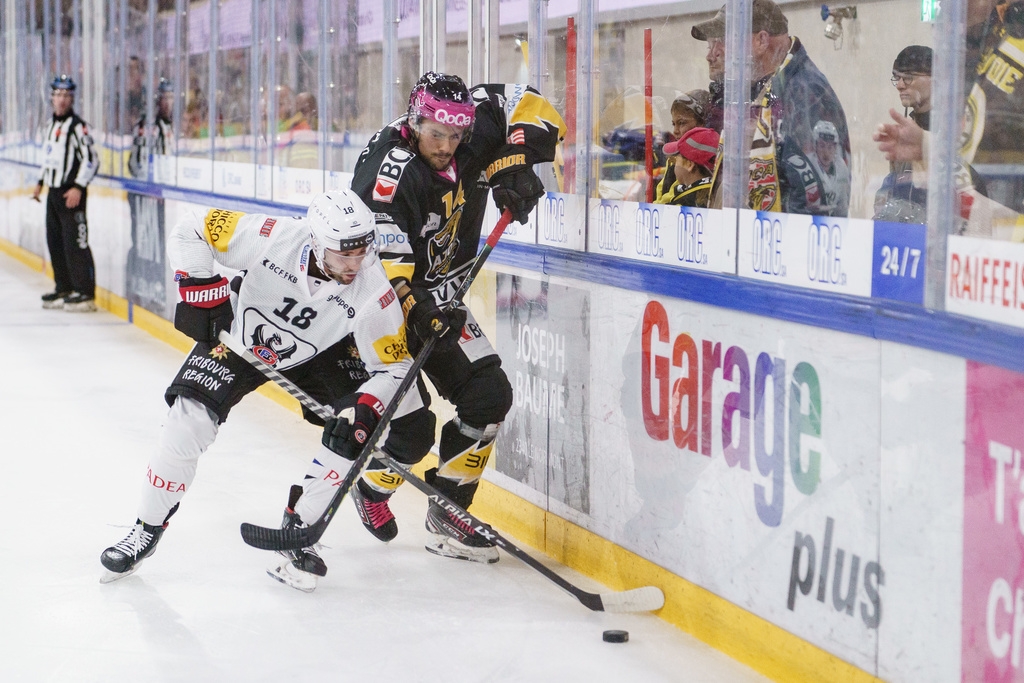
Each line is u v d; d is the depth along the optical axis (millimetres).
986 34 6348
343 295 8047
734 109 7617
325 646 7660
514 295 10047
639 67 8508
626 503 8602
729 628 7602
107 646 7621
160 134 19891
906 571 6199
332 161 14086
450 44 11312
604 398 8789
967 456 5785
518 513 10094
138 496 11102
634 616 8297
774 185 7465
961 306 5898
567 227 9367
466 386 9023
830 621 6750
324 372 9000
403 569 9188
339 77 13719
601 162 8945
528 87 9047
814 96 7520
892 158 7336
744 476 7391
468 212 9172
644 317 8289
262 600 8469
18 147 31031
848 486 6559
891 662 6336
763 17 7551
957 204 6121
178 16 18734
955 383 5828
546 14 9672
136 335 20469
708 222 7750
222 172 17484
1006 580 5602
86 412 14594
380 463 9023
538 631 7965
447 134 8164
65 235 22766
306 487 8375
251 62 16141
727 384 7504
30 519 10352
